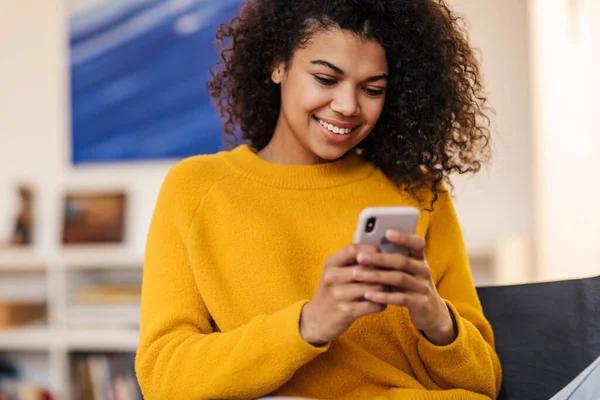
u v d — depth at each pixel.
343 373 1.17
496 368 1.22
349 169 1.30
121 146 3.24
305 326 1.02
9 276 3.31
